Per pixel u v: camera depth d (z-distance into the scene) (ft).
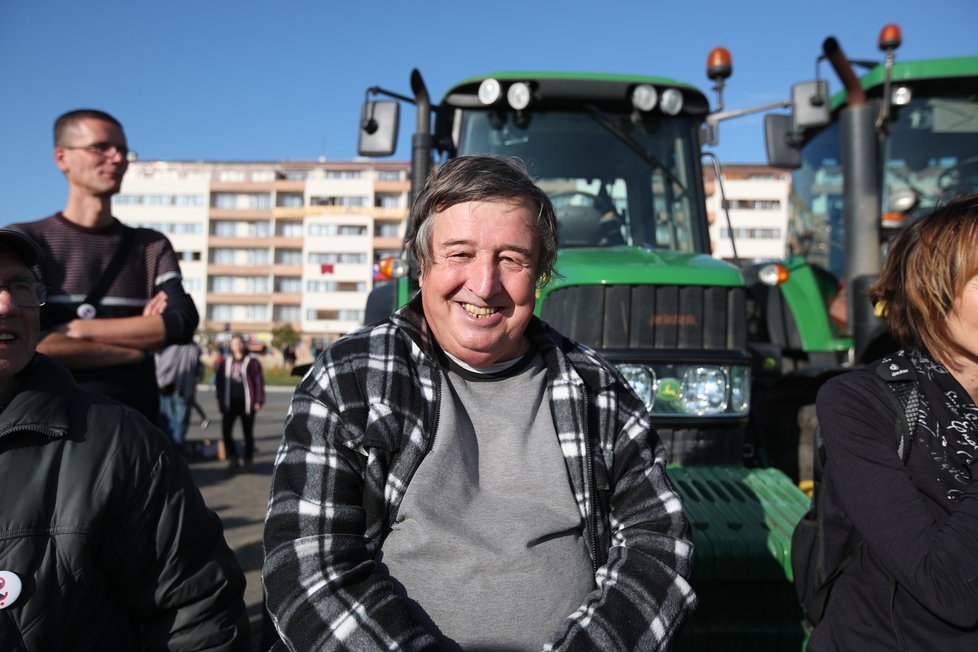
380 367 5.53
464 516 5.36
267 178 246.47
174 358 30.01
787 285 15.53
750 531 9.04
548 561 5.32
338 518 5.16
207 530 5.85
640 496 5.76
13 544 5.03
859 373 6.01
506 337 5.73
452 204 5.63
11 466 5.20
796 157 14.34
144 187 240.73
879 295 6.35
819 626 5.99
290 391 103.50
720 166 14.65
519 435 5.66
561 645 4.99
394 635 4.81
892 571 5.20
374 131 14.17
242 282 237.25
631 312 11.58
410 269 13.70
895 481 5.41
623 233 14.38
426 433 5.45
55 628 5.08
